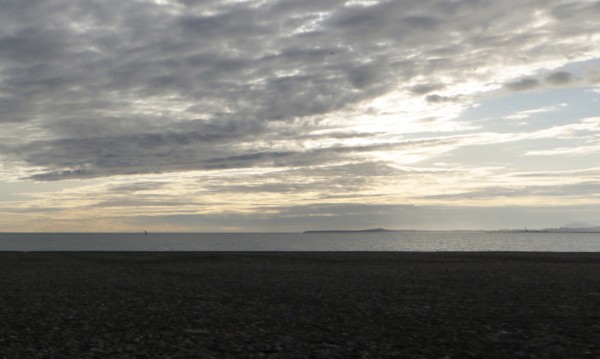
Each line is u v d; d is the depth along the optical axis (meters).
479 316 15.38
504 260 40.94
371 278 27.77
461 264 37.00
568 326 13.50
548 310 16.19
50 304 19.53
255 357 11.09
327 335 13.17
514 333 12.77
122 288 24.78
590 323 13.89
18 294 22.67
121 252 59.19
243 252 56.53
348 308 17.56
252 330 14.03
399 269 33.31
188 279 28.86
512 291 21.19
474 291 21.47
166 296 21.64
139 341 12.82
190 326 14.76
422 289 22.53
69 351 11.82
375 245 151.50
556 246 133.75
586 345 11.32
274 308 17.94
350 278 27.98
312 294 21.52
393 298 19.77
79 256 51.22
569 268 32.50
